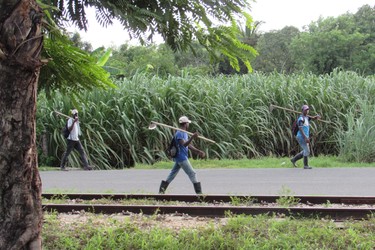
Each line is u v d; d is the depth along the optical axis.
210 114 17.31
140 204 8.51
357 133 15.80
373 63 39.84
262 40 47.81
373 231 6.36
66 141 16.50
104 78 4.20
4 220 3.29
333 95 18.45
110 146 17.05
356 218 7.18
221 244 5.73
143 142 17.08
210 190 10.46
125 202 8.78
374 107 16.58
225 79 19.33
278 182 11.45
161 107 17.27
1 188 3.29
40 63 3.23
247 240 5.81
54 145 16.84
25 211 3.34
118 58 26.97
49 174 14.15
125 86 17.42
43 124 16.81
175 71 24.45
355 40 40.06
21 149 3.28
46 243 5.98
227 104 17.64
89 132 16.53
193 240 5.87
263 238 6.01
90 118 16.78
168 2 3.62
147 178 12.88
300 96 18.50
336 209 7.23
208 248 5.70
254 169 14.12
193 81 18.38
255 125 17.50
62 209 8.11
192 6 3.66
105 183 12.03
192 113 17.11
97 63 4.01
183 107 17.36
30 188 3.38
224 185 11.14
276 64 46.56
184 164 9.24
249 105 18.12
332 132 18.22
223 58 4.18
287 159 16.30
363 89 19.05
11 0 3.09
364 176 12.30
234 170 13.99
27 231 3.34
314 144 18.28
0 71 3.17
